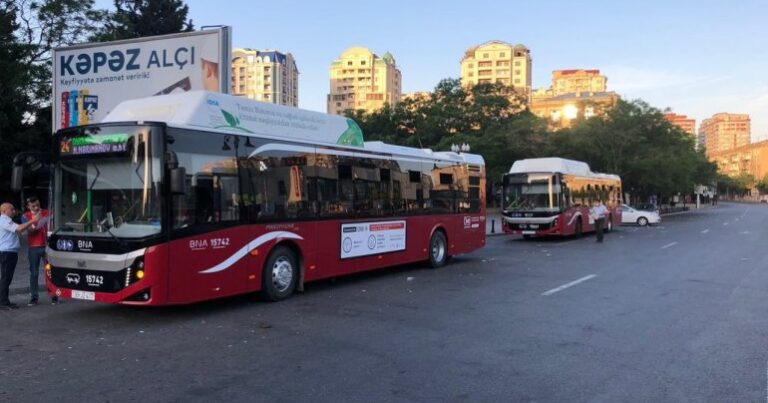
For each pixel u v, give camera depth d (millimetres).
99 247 8055
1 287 9297
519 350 6730
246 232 9273
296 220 10336
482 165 17109
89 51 18125
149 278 7805
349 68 132250
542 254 18406
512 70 134500
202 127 8656
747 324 8102
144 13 38844
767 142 175500
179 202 8164
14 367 6090
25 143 22578
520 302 9812
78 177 8422
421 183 14195
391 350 6738
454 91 56250
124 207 8078
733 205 116938
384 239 12734
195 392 5277
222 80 16719
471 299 10125
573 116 53156
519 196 24578
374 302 9852
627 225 38500
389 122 56219
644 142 50594
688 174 63250
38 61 21750
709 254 18062
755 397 5164
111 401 5059
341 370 5953
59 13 20828
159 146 7992
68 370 5980
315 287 11516
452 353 6602
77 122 18234
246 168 9344
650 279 12523
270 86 125812
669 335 7457
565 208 24375
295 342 7113
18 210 23438
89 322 8297
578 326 7980
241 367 6062
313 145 10836
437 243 14836
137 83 17641
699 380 5637
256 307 9398
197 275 8398
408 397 5156
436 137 54469
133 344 7043
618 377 5734
